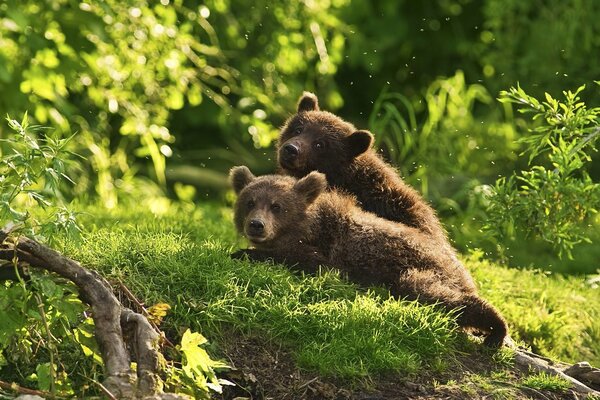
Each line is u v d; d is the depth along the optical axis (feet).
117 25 63.87
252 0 74.18
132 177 71.20
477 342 34.76
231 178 40.70
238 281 34.76
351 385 31.24
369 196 42.09
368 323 33.32
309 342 32.76
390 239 36.94
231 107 73.87
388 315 33.60
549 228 39.60
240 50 75.31
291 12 73.05
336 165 42.83
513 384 32.81
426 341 33.19
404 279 35.76
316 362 31.65
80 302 29.45
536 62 77.30
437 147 71.05
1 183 31.32
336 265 37.24
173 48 66.03
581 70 77.05
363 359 32.09
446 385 31.91
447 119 74.49
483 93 77.20
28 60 61.26
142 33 64.39
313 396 30.91
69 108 63.05
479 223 63.98
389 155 68.54
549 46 77.05
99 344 28.43
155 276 34.09
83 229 36.70
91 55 63.72
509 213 39.83
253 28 74.64
